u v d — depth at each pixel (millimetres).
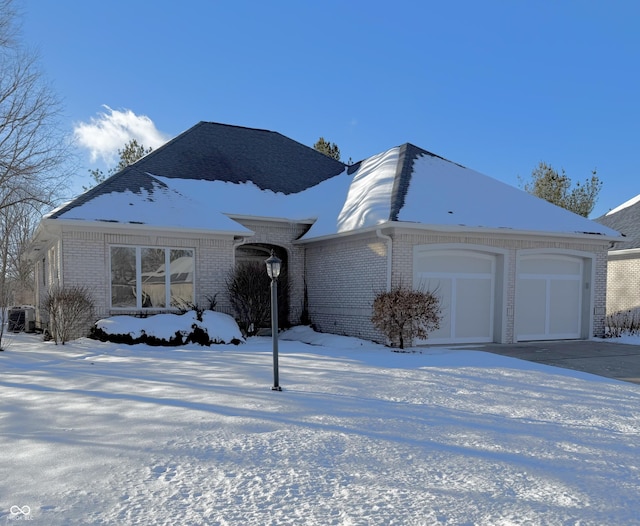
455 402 6730
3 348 11938
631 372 9500
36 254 19672
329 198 18062
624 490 3766
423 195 14078
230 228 14477
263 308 15406
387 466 4141
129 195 14430
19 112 16828
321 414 5793
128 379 7926
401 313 12172
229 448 4512
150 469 3979
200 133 19703
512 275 14289
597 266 15688
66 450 4422
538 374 9047
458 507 3371
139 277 13688
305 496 3508
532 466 4238
